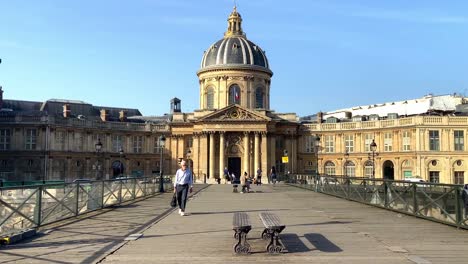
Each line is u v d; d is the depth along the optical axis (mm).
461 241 10320
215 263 8211
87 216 15250
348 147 59688
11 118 53281
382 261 8305
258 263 8203
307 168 61688
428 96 72250
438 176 52094
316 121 65500
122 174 60344
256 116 58250
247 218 10039
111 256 8812
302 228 12422
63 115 57656
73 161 55750
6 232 10719
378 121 57219
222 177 58125
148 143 62938
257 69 63531
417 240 10461
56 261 8383
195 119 60312
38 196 12414
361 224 13219
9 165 53250
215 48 65125
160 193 28344
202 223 13500
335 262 8242
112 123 60125
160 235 11266
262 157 57812
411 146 53219
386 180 17609
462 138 52344
